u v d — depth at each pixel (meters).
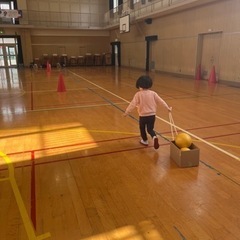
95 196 2.41
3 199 2.37
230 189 2.50
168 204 2.27
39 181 2.69
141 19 15.49
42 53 21.02
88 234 1.91
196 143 3.68
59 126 4.57
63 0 20.78
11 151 3.47
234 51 9.33
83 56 21.70
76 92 8.25
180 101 6.65
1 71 16.73
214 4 10.10
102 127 4.50
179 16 12.51
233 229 1.95
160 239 1.86
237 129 4.31
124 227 1.98
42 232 1.93
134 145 3.64
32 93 8.14
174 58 13.34
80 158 3.24
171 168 2.94
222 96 7.33
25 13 19.56
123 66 20.38
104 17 21.95
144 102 3.36
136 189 2.52
